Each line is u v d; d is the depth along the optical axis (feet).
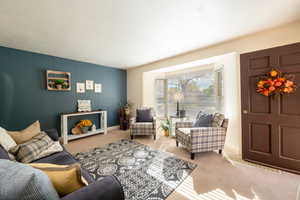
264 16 5.71
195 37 7.61
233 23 6.23
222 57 9.02
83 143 10.13
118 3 4.80
